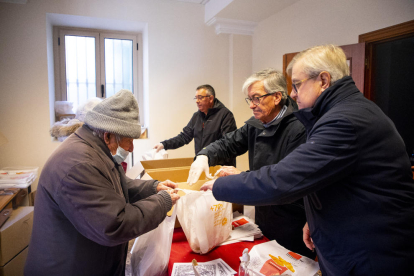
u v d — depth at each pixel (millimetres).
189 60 3717
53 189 856
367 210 812
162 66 3602
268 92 1370
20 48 3033
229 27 3730
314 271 1038
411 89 3070
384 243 799
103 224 817
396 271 794
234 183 945
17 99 3078
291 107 1424
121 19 3340
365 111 827
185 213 1199
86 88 3652
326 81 916
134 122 978
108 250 977
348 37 2545
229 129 2779
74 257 912
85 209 824
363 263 819
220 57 3883
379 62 2865
